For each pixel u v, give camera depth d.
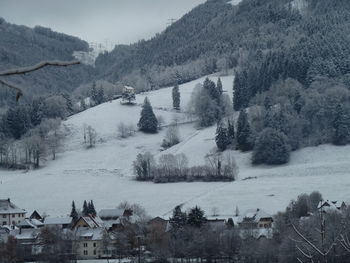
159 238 172.00
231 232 166.50
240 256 155.12
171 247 167.50
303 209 175.12
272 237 158.75
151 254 172.50
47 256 174.25
